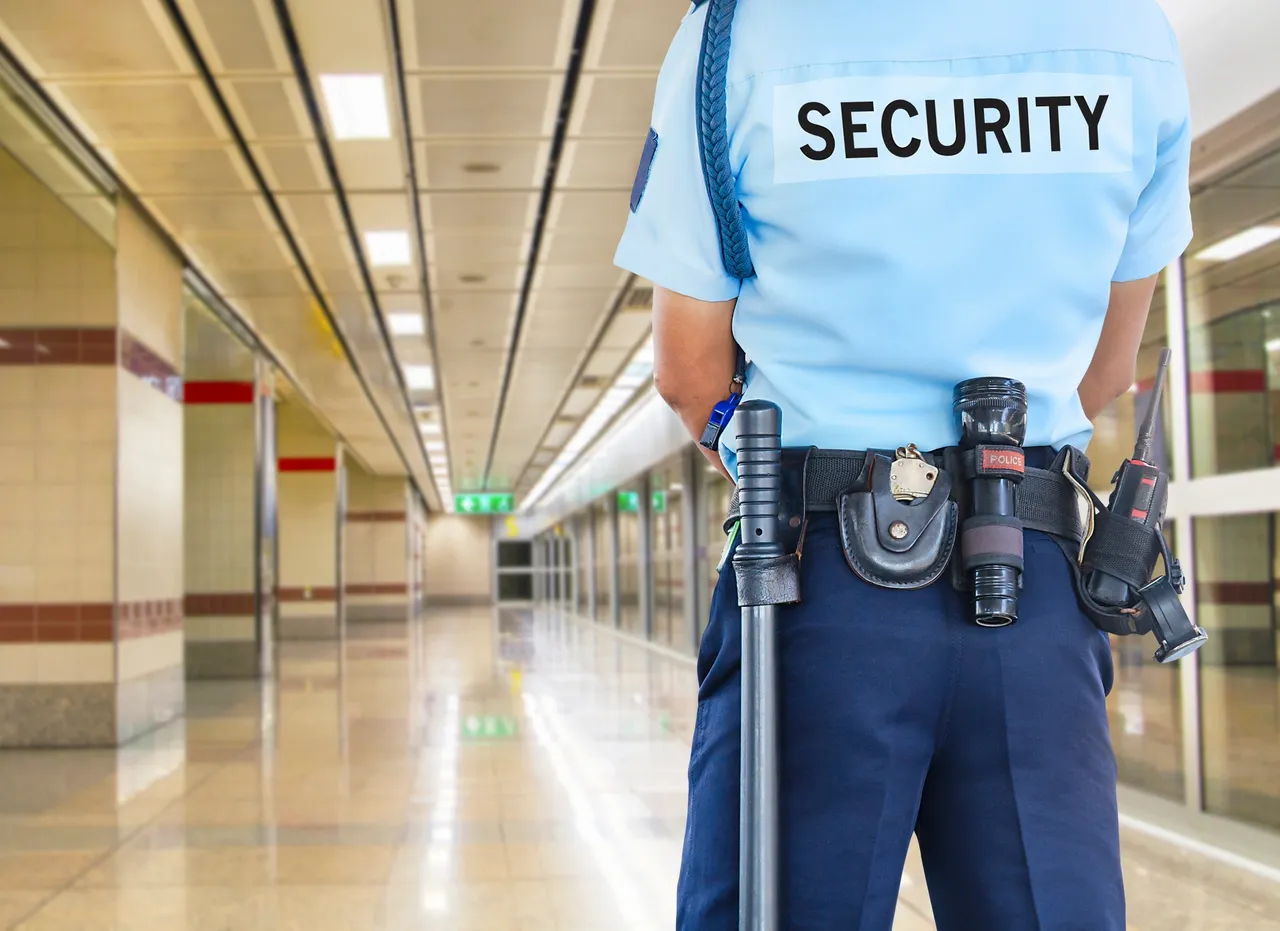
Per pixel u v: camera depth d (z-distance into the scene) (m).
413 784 6.09
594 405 18.12
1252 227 4.03
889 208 1.00
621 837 4.78
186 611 13.59
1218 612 4.22
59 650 7.86
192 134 6.89
